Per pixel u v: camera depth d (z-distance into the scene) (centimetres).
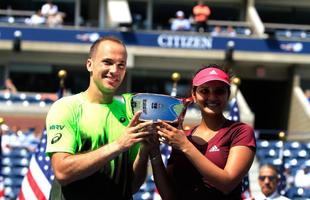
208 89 524
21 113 2098
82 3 2806
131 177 530
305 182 1608
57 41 2516
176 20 2619
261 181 859
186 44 2550
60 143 493
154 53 2541
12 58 2588
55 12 2583
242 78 2688
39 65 2614
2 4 2791
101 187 505
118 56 508
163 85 2670
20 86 2605
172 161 533
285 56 2594
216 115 527
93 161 472
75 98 520
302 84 2686
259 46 2578
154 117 489
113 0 2703
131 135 478
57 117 505
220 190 500
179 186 523
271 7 2944
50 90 2622
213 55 2558
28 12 2641
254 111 2867
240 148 509
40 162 917
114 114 518
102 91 512
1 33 2488
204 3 2886
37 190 911
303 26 2786
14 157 1675
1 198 1188
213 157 514
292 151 1822
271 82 2800
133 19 2778
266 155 1825
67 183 484
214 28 2745
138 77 2669
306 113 2492
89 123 509
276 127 2755
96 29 2525
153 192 1506
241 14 2878
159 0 2875
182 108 504
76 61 2594
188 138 532
